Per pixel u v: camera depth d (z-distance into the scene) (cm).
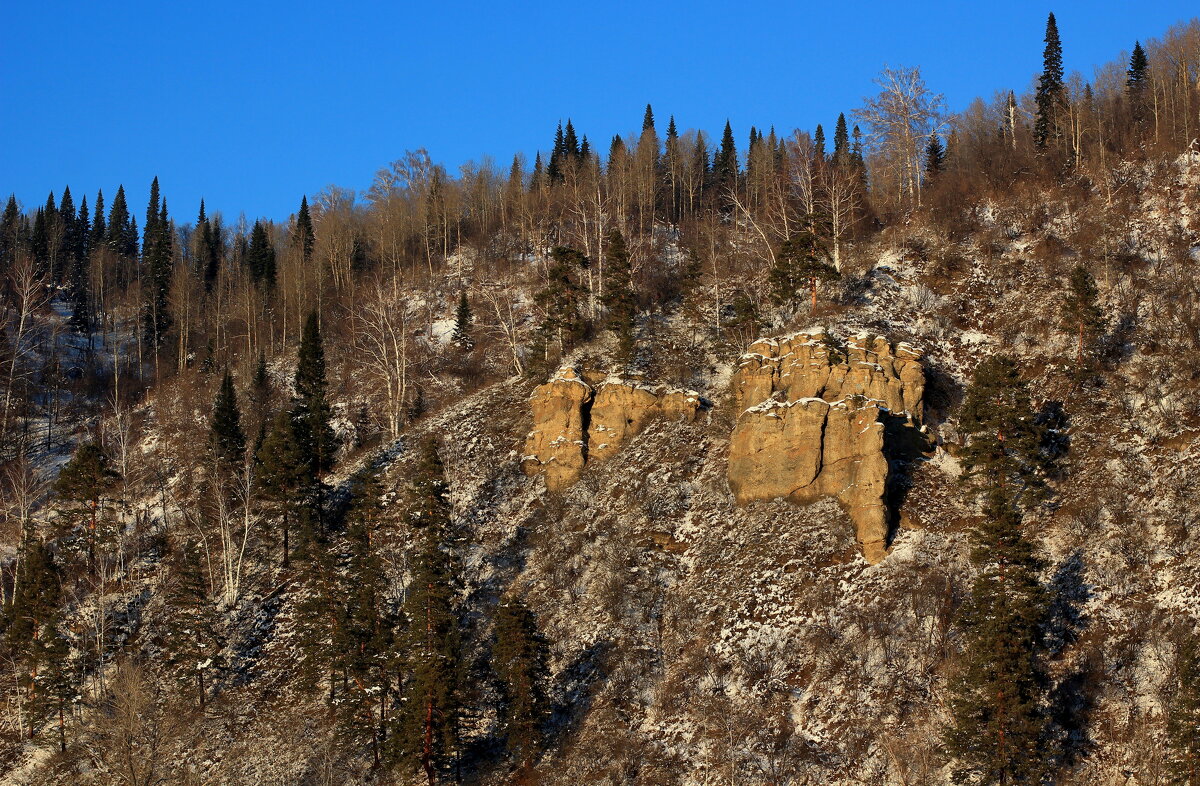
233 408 7606
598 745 4656
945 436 5997
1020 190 8669
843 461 5728
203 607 6175
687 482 6197
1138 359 6256
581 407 6806
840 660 4731
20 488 7488
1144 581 4791
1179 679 4112
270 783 4844
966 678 4100
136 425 9238
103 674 5781
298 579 6412
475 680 5191
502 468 6819
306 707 5369
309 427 7362
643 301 8438
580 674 5100
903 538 5369
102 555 6669
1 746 5509
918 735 4309
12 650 6038
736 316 7538
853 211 9156
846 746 4359
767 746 4450
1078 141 9344
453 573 5606
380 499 6800
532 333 8838
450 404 7912
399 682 5122
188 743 5194
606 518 6088
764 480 5862
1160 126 9125
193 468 7931
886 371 6069
